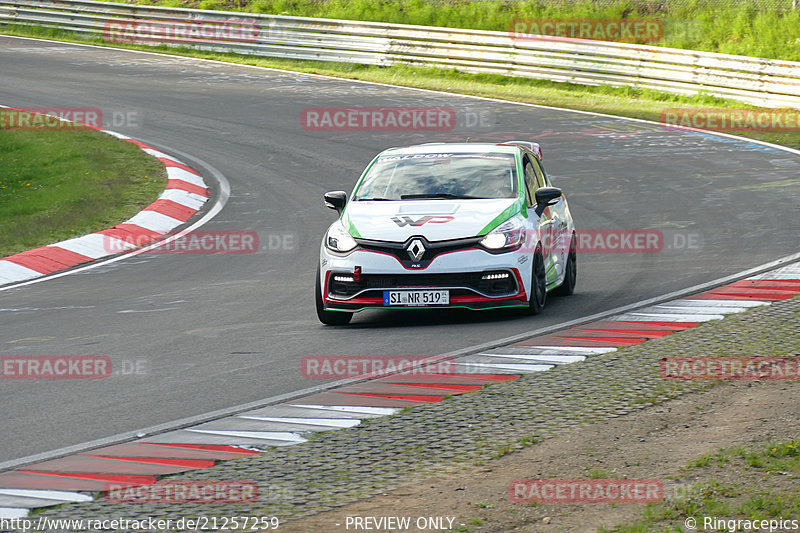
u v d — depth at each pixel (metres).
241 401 25.23
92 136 77.12
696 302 34.81
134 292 41.97
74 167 68.31
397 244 33.00
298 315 36.34
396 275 32.84
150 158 70.81
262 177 66.94
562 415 22.67
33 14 131.50
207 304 38.84
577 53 96.12
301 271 44.91
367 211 34.91
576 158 68.94
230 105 89.94
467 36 102.00
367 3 124.50
